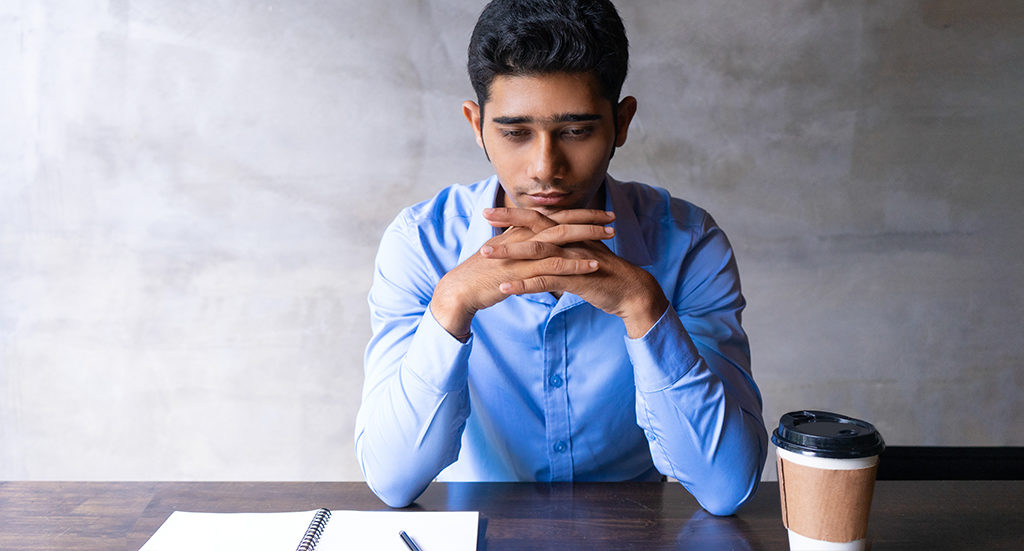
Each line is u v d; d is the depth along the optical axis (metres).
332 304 2.49
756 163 2.44
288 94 2.40
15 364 2.49
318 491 1.08
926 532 0.95
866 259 2.48
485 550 0.90
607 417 1.21
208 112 2.40
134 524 0.97
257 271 2.47
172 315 2.48
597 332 1.18
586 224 0.98
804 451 0.79
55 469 2.53
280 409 2.53
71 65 2.38
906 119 2.42
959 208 2.46
